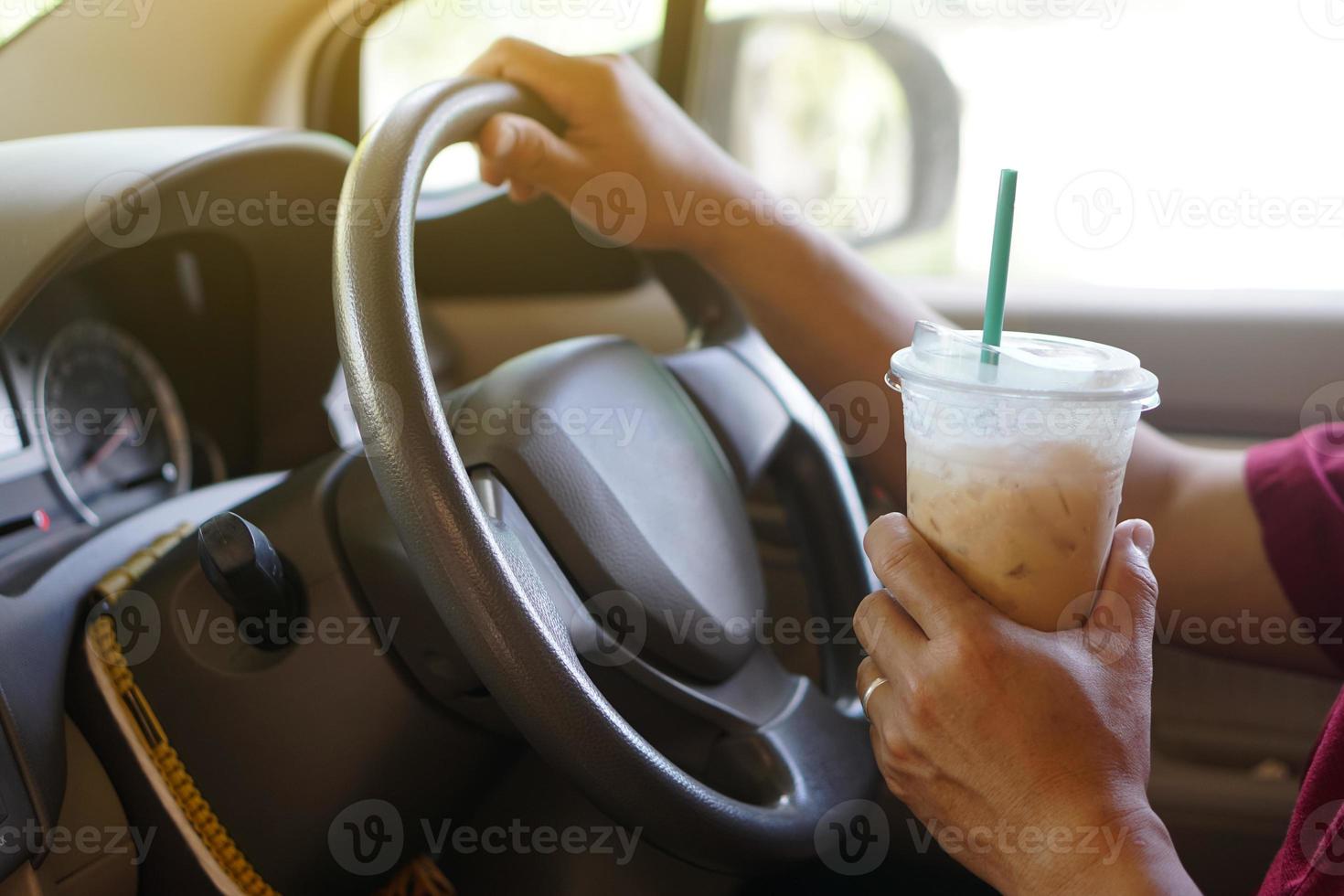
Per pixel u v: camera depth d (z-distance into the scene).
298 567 0.70
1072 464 0.53
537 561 0.68
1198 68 1.53
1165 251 1.51
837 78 1.64
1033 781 0.52
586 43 1.51
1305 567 0.88
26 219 0.78
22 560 0.79
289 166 0.99
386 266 0.60
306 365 1.17
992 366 0.52
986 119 1.61
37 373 0.92
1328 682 1.20
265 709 0.71
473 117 0.76
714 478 0.85
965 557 0.56
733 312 1.05
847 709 0.92
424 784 0.76
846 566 1.01
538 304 1.56
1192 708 1.23
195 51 1.29
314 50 1.43
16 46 1.17
